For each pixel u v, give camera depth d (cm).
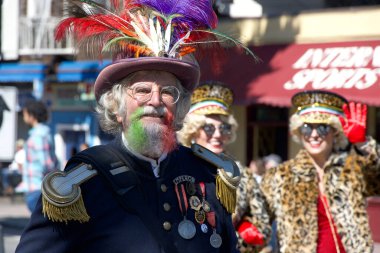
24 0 2108
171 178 312
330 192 529
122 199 294
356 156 538
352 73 1470
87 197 292
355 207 524
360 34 1524
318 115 543
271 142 1705
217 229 313
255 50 1603
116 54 323
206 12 334
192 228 302
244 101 1510
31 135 922
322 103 548
